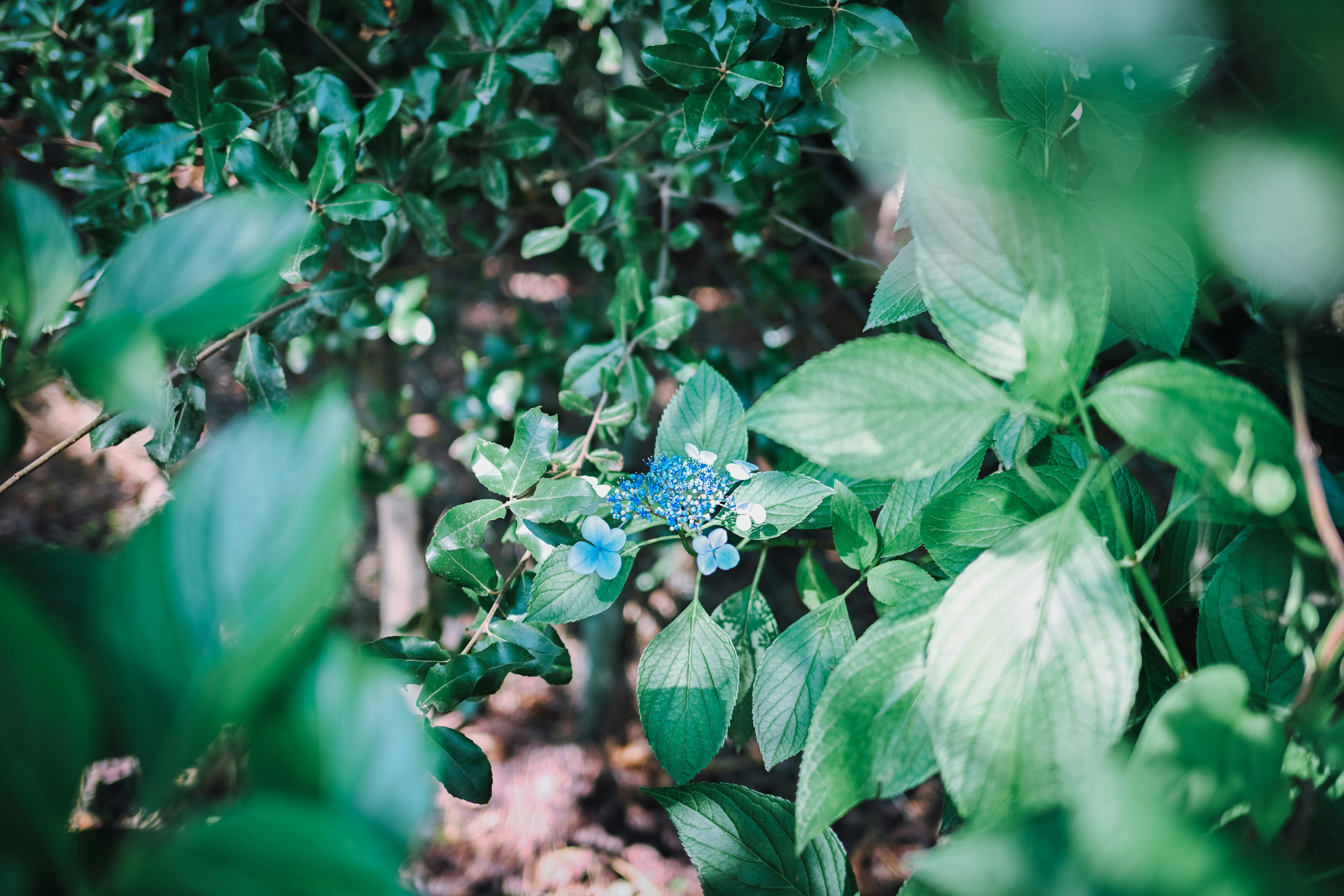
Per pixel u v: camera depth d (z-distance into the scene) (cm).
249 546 34
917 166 48
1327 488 50
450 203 98
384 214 67
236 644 34
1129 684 45
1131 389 46
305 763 34
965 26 73
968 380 47
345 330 105
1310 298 62
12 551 42
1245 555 52
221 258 41
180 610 34
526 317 130
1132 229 53
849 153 72
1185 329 52
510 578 65
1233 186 50
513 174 100
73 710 33
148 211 82
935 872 43
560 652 61
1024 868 42
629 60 98
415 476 122
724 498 60
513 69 81
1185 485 50
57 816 32
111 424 64
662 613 140
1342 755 44
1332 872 44
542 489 61
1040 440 57
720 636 59
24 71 87
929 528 56
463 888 114
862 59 67
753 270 110
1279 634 51
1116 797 42
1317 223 49
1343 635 45
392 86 88
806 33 77
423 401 163
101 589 34
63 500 145
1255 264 55
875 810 115
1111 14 50
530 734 138
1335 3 46
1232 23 56
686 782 58
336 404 35
